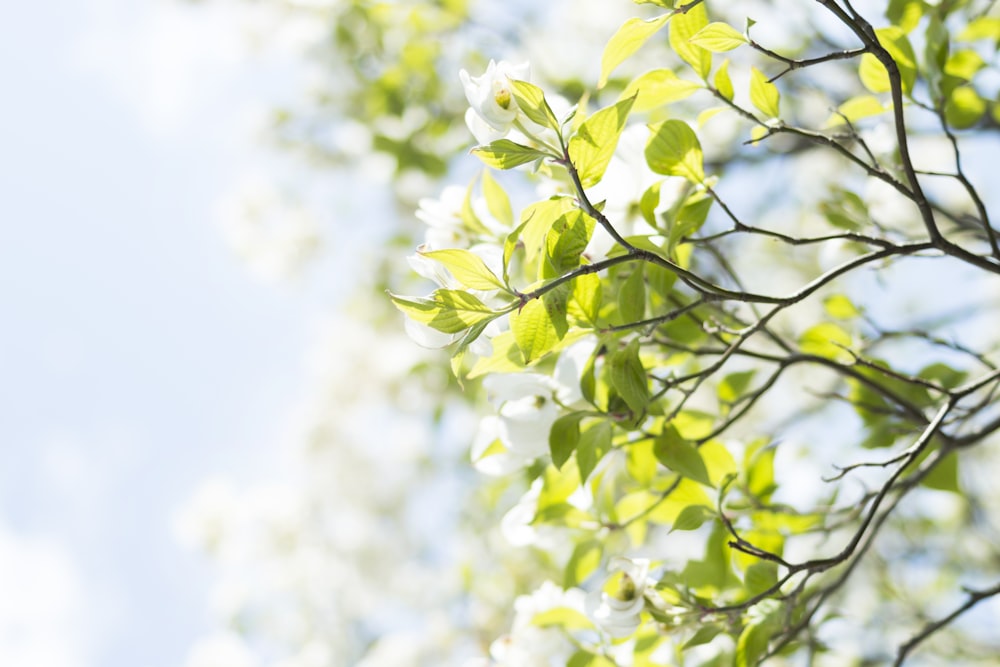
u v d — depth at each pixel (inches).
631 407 56.1
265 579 155.9
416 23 109.8
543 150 52.7
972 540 109.0
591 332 55.1
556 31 107.5
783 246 101.5
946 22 65.6
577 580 62.7
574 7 105.7
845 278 71.6
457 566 112.7
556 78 104.4
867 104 61.0
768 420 99.0
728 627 57.6
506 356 56.6
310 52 125.7
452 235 60.2
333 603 155.3
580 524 62.7
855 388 67.1
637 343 56.0
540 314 52.7
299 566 155.6
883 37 60.2
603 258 57.6
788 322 101.0
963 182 57.2
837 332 66.6
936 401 65.9
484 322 52.1
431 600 148.3
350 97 126.6
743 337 57.4
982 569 106.7
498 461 60.4
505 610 101.7
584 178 52.7
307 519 157.3
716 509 59.4
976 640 101.5
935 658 98.7
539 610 63.6
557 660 63.3
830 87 86.0
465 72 53.4
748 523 63.2
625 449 62.2
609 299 58.8
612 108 51.9
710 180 57.3
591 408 57.5
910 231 65.8
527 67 53.2
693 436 62.9
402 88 111.8
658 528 72.6
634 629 57.7
